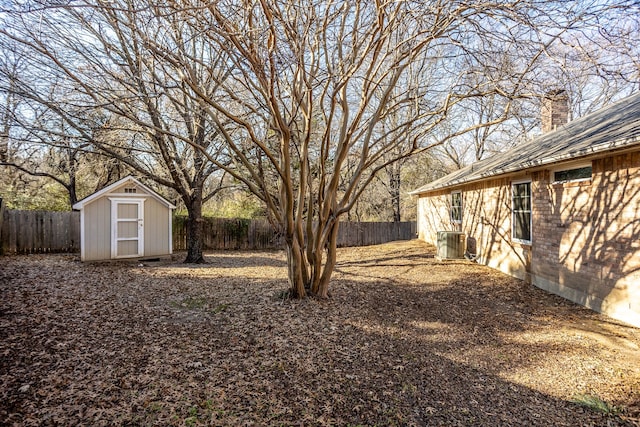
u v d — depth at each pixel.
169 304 6.10
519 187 8.84
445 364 4.33
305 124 6.18
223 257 13.13
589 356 4.50
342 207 6.56
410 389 3.71
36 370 3.51
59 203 16.50
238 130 7.00
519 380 3.96
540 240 7.88
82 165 11.75
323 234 6.69
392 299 7.08
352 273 9.78
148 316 5.39
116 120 7.54
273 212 6.36
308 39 5.27
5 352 3.81
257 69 4.54
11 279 7.17
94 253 10.30
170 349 4.23
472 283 8.41
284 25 4.21
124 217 10.82
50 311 5.27
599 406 3.45
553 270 7.41
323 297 6.76
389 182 22.30
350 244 18.23
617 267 5.74
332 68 5.95
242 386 3.54
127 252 10.88
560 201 7.18
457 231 12.57
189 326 5.05
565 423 3.20
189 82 4.31
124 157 8.77
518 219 8.89
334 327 5.32
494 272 9.51
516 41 4.42
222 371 3.80
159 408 3.06
